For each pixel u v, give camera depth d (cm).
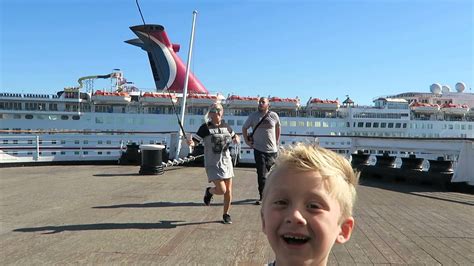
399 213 604
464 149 848
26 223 517
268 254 394
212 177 524
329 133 3619
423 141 985
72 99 3369
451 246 429
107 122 3394
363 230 493
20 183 881
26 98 3297
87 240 441
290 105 3562
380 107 3744
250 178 1023
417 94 4925
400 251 409
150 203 661
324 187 124
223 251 404
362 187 890
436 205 677
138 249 409
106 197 714
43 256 385
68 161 1312
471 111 3922
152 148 1046
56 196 720
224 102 3500
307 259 122
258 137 667
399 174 976
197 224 519
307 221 121
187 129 3425
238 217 563
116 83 3712
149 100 3412
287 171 128
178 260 376
